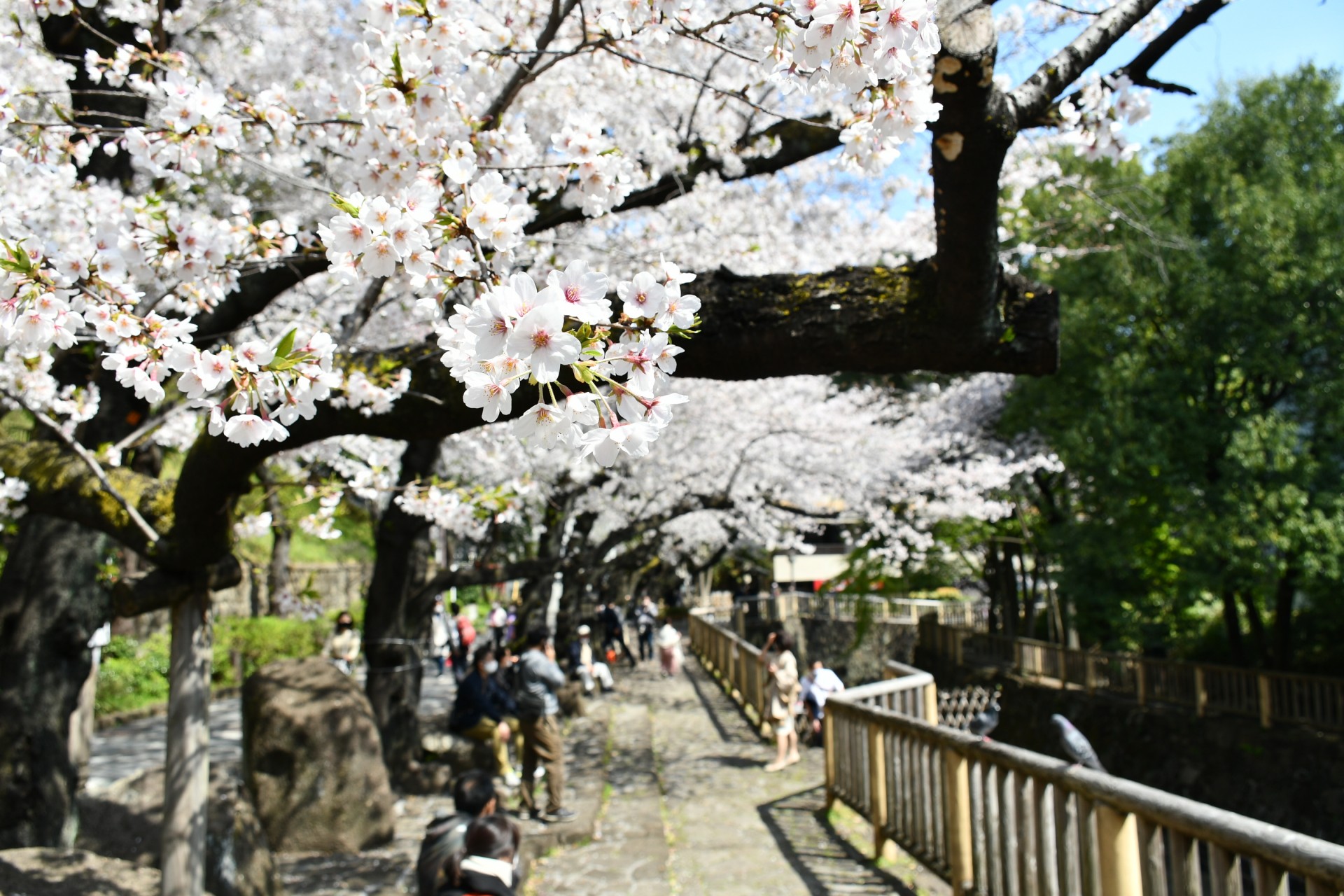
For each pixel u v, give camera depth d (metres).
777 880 5.52
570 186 2.26
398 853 6.29
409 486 4.19
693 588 40.78
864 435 12.59
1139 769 13.61
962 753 4.53
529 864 6.07
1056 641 20.66
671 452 11.01
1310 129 12.94
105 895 3.67
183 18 4.74
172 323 1.56
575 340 1.08
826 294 2.53
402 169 1.95
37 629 5.08
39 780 4.95
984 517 16.00
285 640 16.25
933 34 1.44
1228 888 2.65
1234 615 15.78
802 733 11.42
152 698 13.59
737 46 4.12
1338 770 11.09
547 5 4.28
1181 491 12.66
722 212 6.77
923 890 5.22
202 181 3.17
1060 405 14.05
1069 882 3.48
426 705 14.22
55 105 2.45
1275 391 13.45
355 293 5.96
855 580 20.47
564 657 15.92
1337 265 11.60
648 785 8.67
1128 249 12.88
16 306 1.61
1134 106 2.72
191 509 3.32
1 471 3.76
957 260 2.31
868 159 2.09
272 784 6.32
